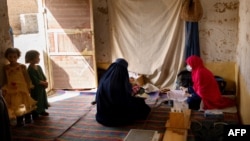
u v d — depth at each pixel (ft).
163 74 17.02
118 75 12.34
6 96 11.69
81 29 16.75
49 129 11.90
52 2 16.62
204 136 9.93
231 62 16.19
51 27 16.93
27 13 26.53
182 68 16.55
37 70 13.07
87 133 11.50
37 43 23.75
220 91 15.05
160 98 15.43
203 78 13.43
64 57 17.17
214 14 15.89
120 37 17.26
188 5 15.28
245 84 11.64
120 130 11.68
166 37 16.56
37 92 12.97
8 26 12.16
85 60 17.10
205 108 13.38
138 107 12.67
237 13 15.60
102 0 17.12
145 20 16.65
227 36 15.97
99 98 12.36
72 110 14.10
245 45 12.14
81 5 16.48
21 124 12.32
